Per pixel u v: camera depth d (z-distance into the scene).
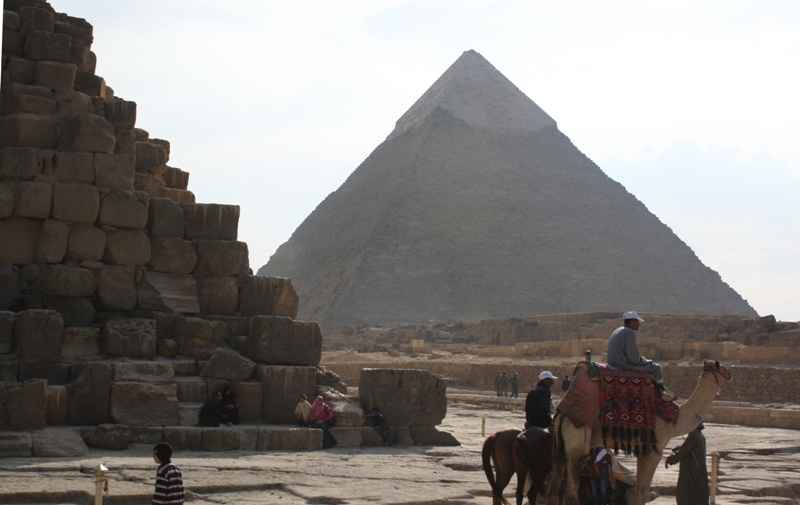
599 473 14.21
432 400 25.42
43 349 22.53
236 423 23.53
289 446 22.53
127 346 23.95
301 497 16.09
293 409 24.41
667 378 46.50
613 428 13.56
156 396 22.42
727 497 18.45
